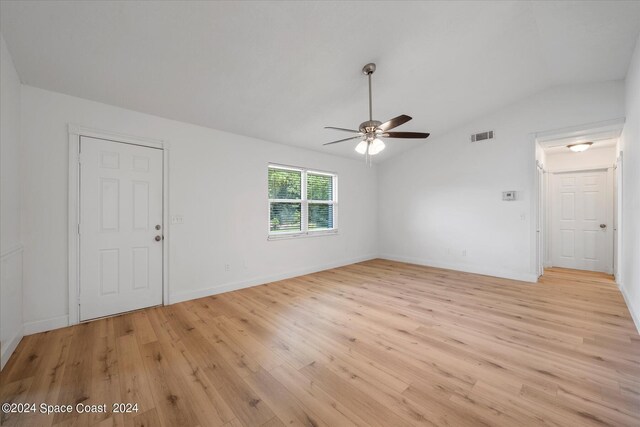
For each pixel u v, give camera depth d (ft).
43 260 8.31
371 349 7.18
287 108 11.36
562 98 12.67
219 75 8.82
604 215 15.61
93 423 4.70
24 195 8.01
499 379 5.85
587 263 16.17
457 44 9.29
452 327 8.50
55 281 8.51
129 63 7.80
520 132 13.94
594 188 15.94
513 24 8.80
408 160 18.92
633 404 5.04
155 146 10.52
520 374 6.03
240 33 7.32
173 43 7.32
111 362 6.61
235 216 12.82
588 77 11.57
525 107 13.75
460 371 6.16
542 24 8.80
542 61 10.91
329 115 12.39
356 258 19.19
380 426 4.60
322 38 7.94
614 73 10.97
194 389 5.60
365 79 10.26
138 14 6.40
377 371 6.20
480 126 15.35
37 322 8.18
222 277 12.34
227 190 12.57
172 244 10.89
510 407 5.01
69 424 4.68
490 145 14.98
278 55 8.34
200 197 11.69
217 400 5.27
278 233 14.84
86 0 5.94
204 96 9.78
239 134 13.02
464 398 5.27
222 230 12.35
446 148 16.85
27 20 6.23
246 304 10.73
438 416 4.81
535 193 13.64
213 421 4.75
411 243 18.86
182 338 7.86
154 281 10.48
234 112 11.08
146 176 10.29
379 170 20.81
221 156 12.38
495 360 6.61
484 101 13.67
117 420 4.77
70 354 6.97
